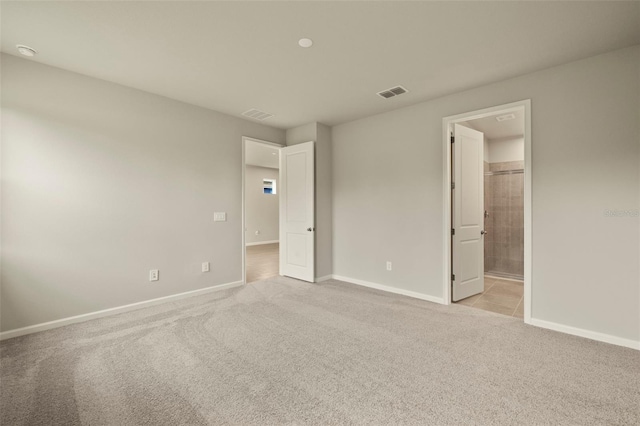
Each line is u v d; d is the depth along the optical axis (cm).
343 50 251
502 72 290
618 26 215
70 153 290
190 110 378
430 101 364
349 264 459
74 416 163
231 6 195
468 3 192
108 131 313
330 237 482
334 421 159
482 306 349
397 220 398
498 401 175
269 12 201
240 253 435
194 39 235
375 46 245
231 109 399
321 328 282
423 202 372
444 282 355
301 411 167
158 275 351
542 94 283
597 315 257
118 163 320
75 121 293
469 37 231
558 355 229
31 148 269
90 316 301
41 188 274
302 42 238
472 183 390
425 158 370
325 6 195
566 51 251
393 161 402
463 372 206
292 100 366
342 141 465
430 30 222
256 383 194
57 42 239
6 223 258
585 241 262
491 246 534
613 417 161
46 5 193
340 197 470
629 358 224
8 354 230
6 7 195
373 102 372
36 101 271
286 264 494
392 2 191
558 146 274
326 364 217
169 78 305
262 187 995
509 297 386
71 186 290
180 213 370
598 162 256
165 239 356
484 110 320
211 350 238
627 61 243
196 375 203
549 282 280
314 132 458
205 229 394
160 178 352
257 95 350
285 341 254
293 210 479
